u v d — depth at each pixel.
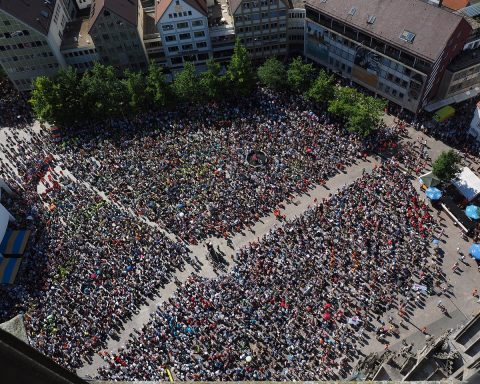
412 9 83.94
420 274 68.88
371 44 88.94
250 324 65.06
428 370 34.47
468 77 89.75
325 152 86.69
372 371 49.28
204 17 100.25
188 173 85.69
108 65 108.62
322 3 93.94
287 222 77.38
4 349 6.66
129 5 103.38
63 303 69.94
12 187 88.19
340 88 98.88
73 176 88.88
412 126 90.69
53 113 95.69
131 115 98.81
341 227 74.44
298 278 69.06
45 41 99.94
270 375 60.22
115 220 79.94
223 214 79.38
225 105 98.19
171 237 77.62
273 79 94.94
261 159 86.38
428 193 76.50
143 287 71.44
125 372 61.94
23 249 77.44
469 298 66.62
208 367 61.50
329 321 64.69
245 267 71.94
